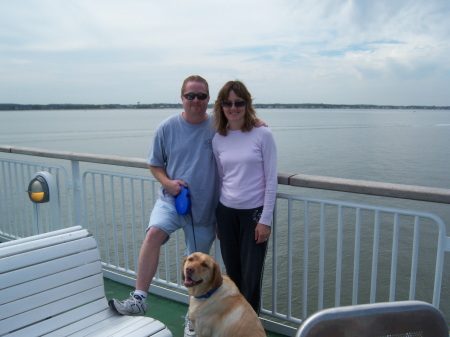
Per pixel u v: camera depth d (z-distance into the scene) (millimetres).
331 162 41781
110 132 93875
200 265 2223
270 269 9234
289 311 2951
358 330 1348
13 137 75188
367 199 17141
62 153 3980
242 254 2699
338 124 152875
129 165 3463
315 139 74125
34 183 4000
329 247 11836
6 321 1978
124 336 2070
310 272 10188
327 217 14453
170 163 2881
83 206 4020
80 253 2314
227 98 2549
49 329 2109
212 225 2979
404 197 2273
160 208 2840
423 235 13062
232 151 2625
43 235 2246
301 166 38906
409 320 1392
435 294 2338
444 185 30719
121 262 8609
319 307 2766
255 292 2705
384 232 13250
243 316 2240
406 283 9602
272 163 2557
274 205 2826
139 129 109812
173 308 3369
